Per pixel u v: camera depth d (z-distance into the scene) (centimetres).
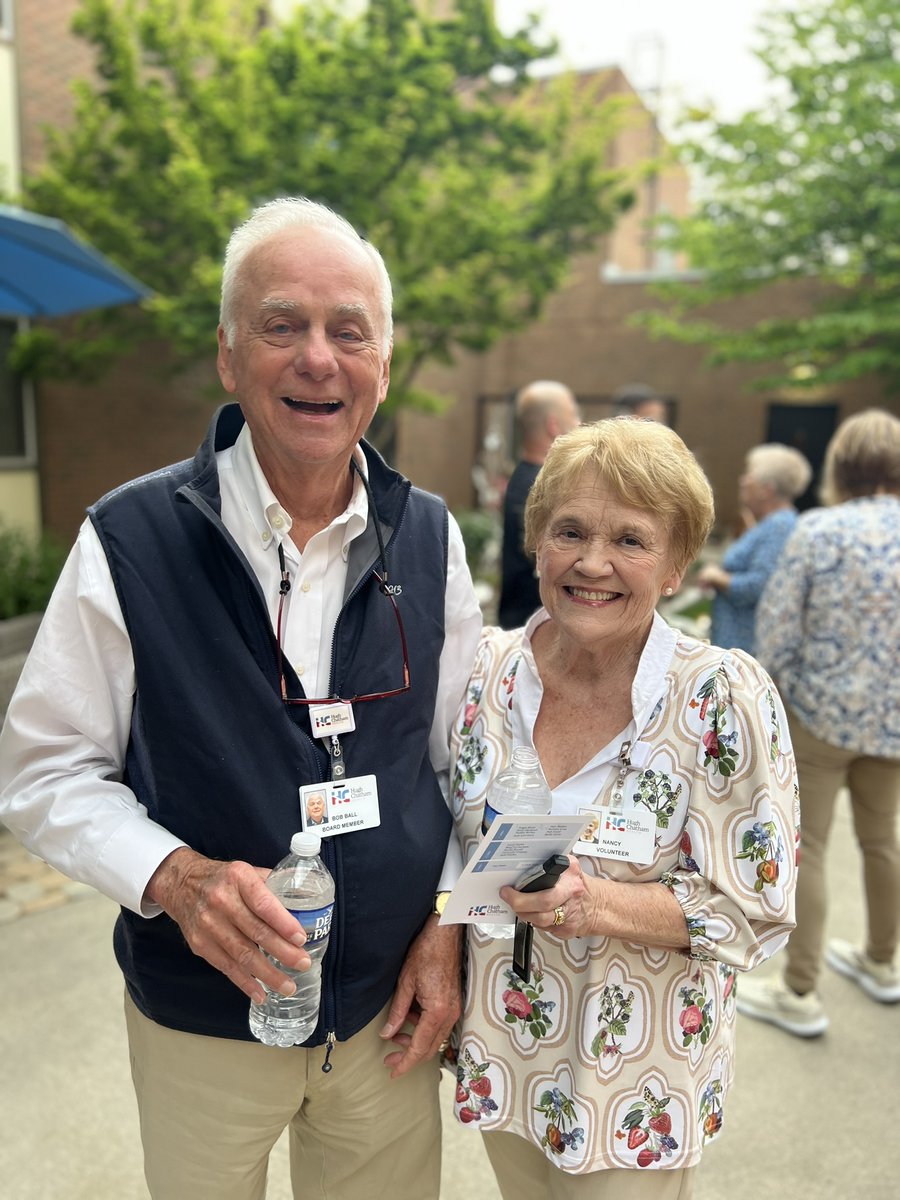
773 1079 262
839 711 265
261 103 742
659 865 135
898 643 261
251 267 132
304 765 133
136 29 732
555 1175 141
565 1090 136
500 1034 143
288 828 132
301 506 140
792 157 1058
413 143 790
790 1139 239
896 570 258
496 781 140
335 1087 145
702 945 129
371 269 136
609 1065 134
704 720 134
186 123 730
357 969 139
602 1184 135
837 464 281
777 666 275
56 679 132
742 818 131
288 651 137
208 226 714
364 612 142
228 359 140
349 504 143
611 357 1653
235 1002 134
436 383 1573
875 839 290
